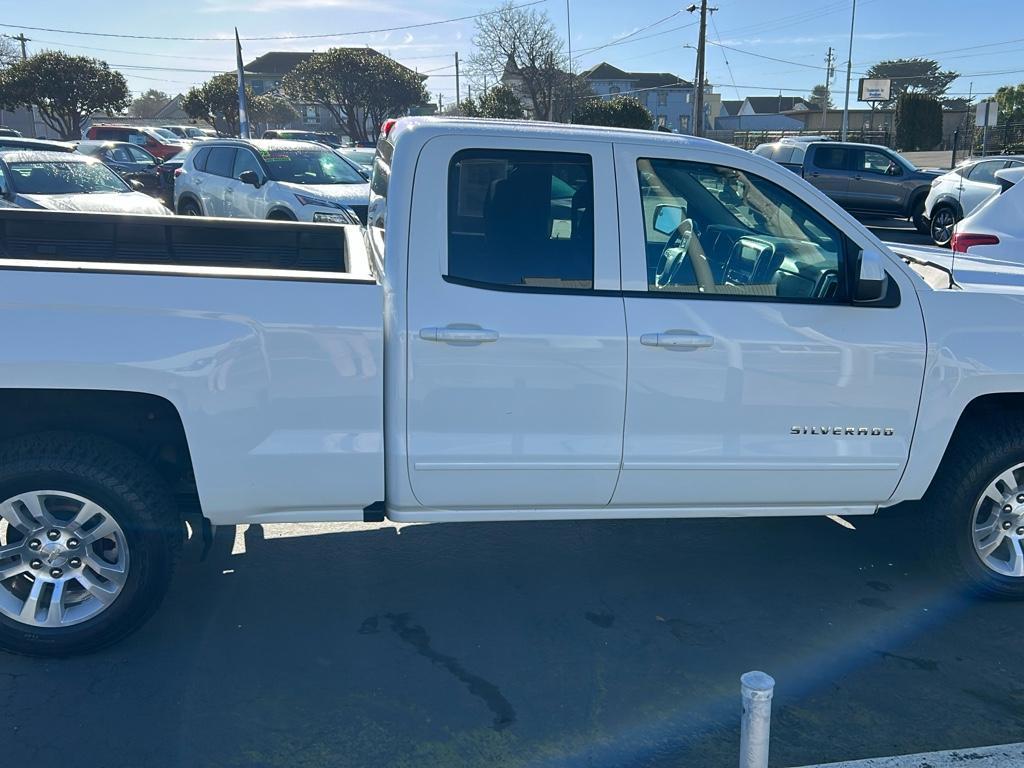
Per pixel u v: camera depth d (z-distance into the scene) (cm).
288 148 1292
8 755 290
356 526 477
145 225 471
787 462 373
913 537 440
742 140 5216
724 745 303
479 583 416
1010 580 398
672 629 379
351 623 378
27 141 1368
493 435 350
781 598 408
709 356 357
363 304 333
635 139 361
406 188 345
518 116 4691
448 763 293
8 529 348
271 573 421
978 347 377
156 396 334
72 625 338
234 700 323
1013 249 759
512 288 348
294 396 334
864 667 353
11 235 454
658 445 362
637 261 357
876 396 373
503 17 5094
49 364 313
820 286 373
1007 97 5234
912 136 4319
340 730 308
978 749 303
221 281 326
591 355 348
